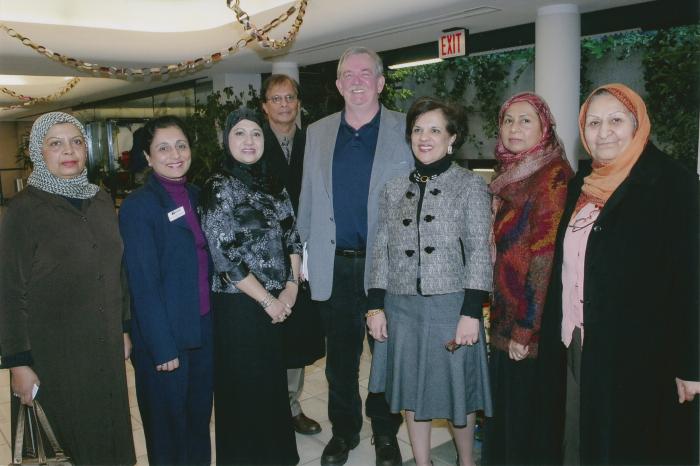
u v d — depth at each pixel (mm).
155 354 2133
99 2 5188
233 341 2227
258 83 7684
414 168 2352
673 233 1652
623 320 1725
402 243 2184
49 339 1965
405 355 2191
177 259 2189
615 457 1772
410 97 6914
